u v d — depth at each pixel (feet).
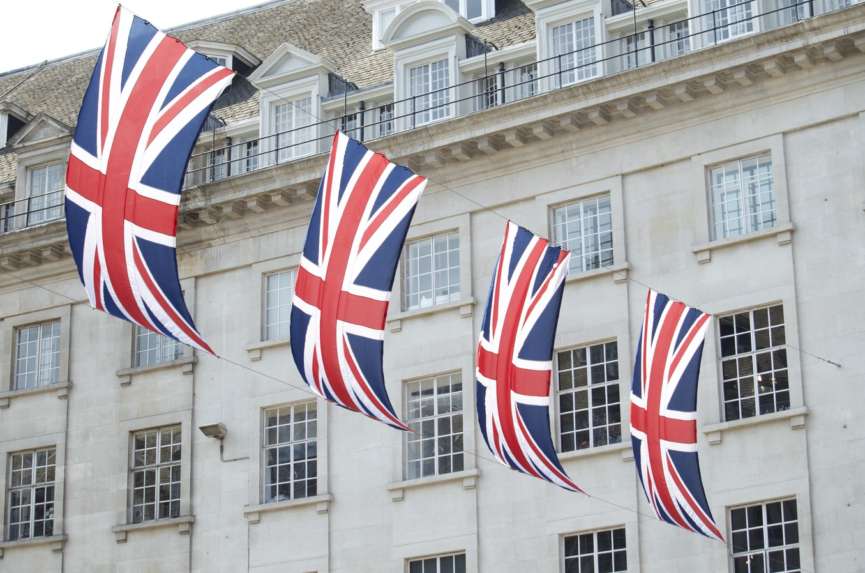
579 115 184.75
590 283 184.14
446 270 192.54
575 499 178.91
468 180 192.34
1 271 215.72
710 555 171.63
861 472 167.32
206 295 205.16
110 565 201.26
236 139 212.02
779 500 170.81
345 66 218.79
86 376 209.26
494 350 149.59
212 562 195.93
